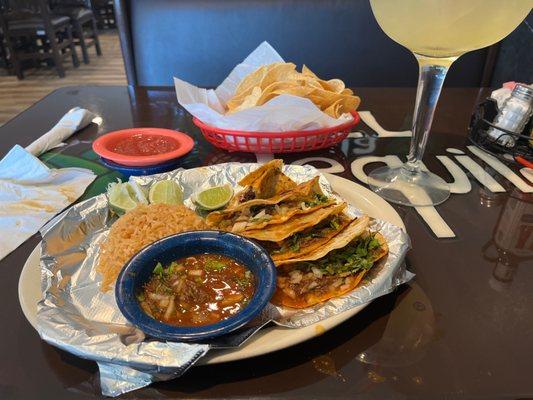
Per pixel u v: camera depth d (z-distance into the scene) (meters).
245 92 1.13
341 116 1.07
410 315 0.60
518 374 0.51
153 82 1.95
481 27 0.72
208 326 0.50
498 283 0.66
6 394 0.48
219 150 1.09
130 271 0.59
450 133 1.19
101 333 0.54
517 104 1.03
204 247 0.66
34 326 0.55
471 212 0.85
